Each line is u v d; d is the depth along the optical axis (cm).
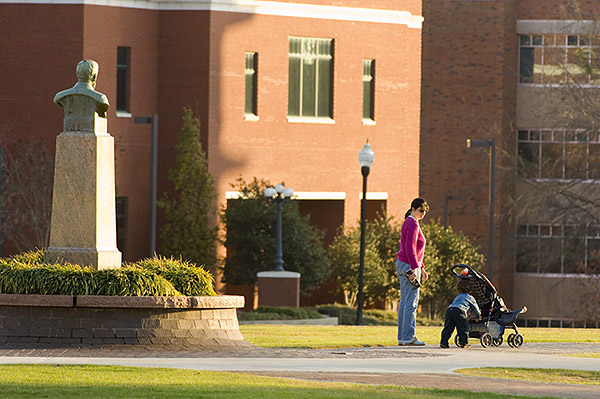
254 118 9650
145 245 9488
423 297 10100
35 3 9206
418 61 10894
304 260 9162
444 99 12456
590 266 11488
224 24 9481
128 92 9381
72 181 4022
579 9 11325
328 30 10012
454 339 4497
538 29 12488
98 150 4034
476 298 4228
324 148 10025
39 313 3816
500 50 12331
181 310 3912
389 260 9794
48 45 9206
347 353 3850
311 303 10175
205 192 9156
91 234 4022
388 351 3944
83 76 4056
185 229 9138
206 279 4131
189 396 2653
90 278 3891
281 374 3166
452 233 10425
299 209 10425
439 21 12438
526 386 3072
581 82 12012
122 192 9338
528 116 12544
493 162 9931
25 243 9175
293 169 9862
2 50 9262
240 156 9588
